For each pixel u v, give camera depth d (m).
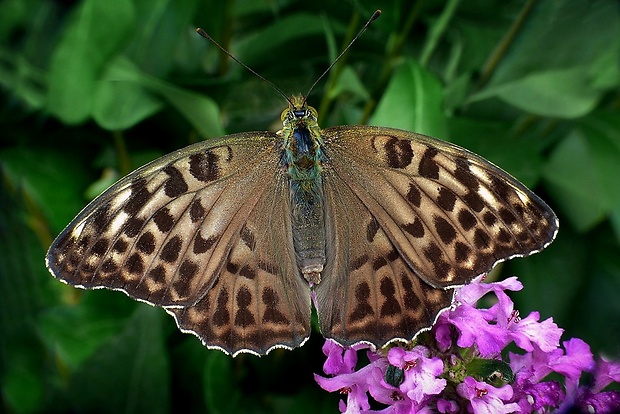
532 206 0.33
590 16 0.39
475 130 0.38
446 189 0.34
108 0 0.38
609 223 0.40
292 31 0.39
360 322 0.34
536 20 0.39
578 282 0.39
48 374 0.40
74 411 0.38
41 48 0.40
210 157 0.34
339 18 0.39
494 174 0.33
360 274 0.34
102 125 0.38
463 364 0.33
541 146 0.39
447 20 0.39
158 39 0.39
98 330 0.39
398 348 0.33
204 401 0.38
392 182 0.34
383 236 0.34
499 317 0.33
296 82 0.39
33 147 0.40
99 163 0.39
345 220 0.34
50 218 0.39
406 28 0.38
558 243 0.40
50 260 0.33
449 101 0.39
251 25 0.40
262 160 0.35
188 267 0.34
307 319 0.34
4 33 0.40
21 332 0.40
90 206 0.34
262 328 0.34
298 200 0.34
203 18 0.39
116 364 0.38
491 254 0.33
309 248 0.34
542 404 0.33
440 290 0.33
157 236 0.34
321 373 0.38
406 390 0.33
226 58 0.39
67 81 0.38
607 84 0.39
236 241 0.34
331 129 0.35
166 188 0.34
